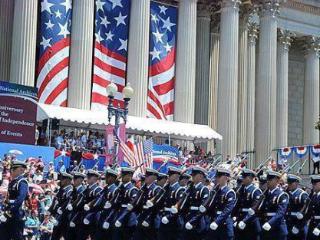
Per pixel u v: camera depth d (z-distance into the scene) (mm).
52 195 38469
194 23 62750
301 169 55812
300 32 82125
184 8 62375
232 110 63812
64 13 55844
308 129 82938
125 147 44281
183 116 60938
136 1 59312
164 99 60719
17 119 43406
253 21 75938
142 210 28219
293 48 85812
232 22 65000
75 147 50406
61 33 55531
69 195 31188
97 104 56594
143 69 58781
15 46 52969
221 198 25641
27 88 43938
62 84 55219
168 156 49812
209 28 71000
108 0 58750
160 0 61969
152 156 46594
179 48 61969
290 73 86188
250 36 75938
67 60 55875
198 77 69812
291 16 81250
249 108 74250
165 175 28641
